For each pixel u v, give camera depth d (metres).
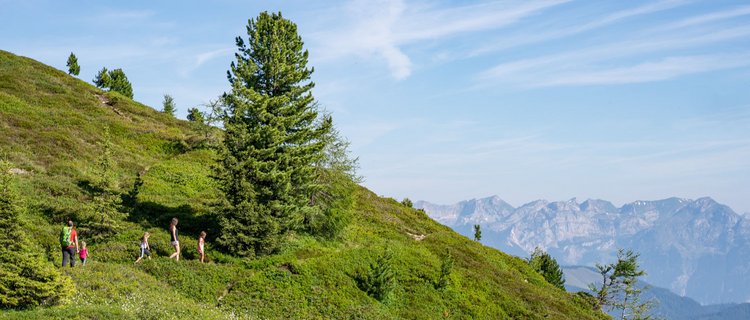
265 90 41.19
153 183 47.19
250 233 35.81
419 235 57.53
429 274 40.47
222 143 38.72
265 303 31.12
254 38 40.75
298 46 42.31
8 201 26.89
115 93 79.06
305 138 41.38
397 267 40.44
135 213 39.78
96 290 24.86
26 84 67.44
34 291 21.27
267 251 36.47
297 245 39.78
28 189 38.56
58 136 51.41
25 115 55.78
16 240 26.17
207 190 48.84
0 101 57.34
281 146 40.12
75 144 51.09
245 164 36.59
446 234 62.19
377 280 35.75
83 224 34.53
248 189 35.84
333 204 44.38
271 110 39.94
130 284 27.08
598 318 47.34
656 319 67.56
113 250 33.12
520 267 59.75
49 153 47.69
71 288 22.92
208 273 32.38
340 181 44.69
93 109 66.25
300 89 41.47
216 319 26.05
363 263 38.53
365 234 48.78
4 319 19.25
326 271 35.91
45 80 71.81
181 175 50.81
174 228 33.88
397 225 57.50
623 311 66.12
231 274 33.09
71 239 27.55
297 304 31.84
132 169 50.69
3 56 76.94
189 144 61.97
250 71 40.22
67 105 64.81
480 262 51.91
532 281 56.53
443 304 37.78
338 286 34.88
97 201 34.97
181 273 31.45
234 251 35.66
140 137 60.72
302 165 40.09
